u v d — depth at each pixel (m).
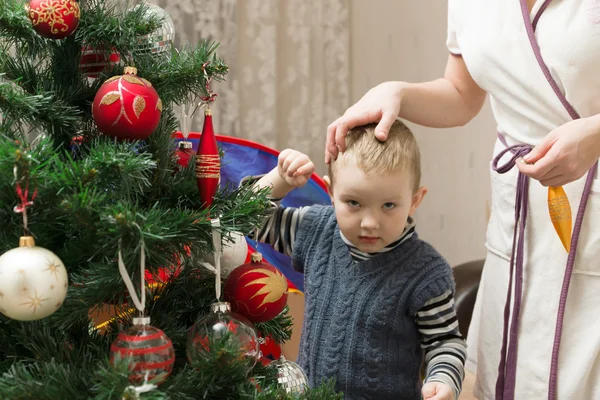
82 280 0.77
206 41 0.89
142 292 0.70
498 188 1.17
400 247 1.10
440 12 2.32
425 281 1.08
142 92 0.75
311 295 1.14
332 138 1.06
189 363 0.81
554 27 1.02
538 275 1.09
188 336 0.79
